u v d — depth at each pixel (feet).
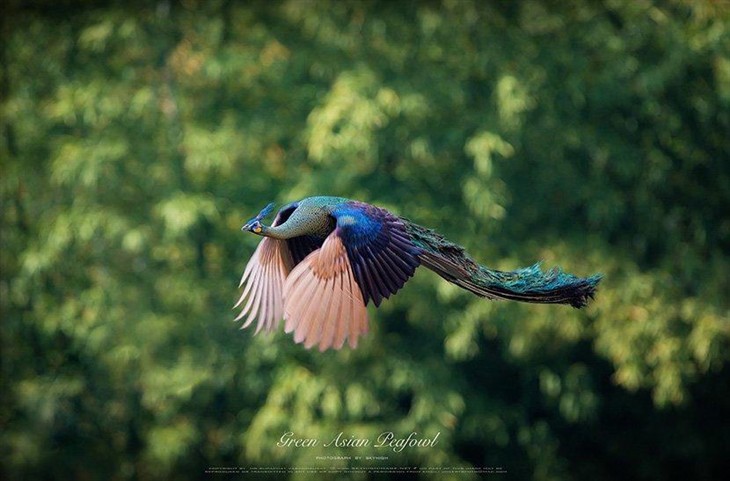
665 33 50.19
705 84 51.67
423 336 50.44
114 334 50.72
